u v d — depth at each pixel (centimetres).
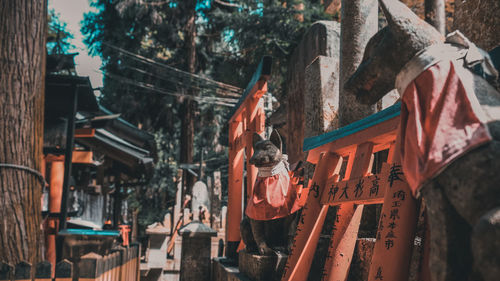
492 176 188
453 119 206
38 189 559
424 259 245
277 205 462
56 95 773
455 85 212
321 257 444
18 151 534
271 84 1834
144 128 2358
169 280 1238
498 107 208
